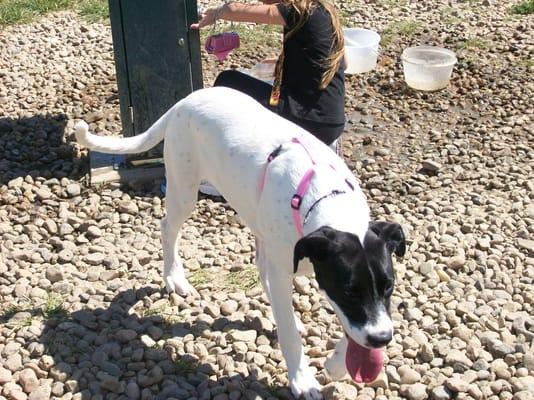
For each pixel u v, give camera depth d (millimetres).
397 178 3242
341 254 1722
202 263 2691
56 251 2805
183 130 2248
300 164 1948
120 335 2318
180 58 3160
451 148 3479
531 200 3068
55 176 3273
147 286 2557
